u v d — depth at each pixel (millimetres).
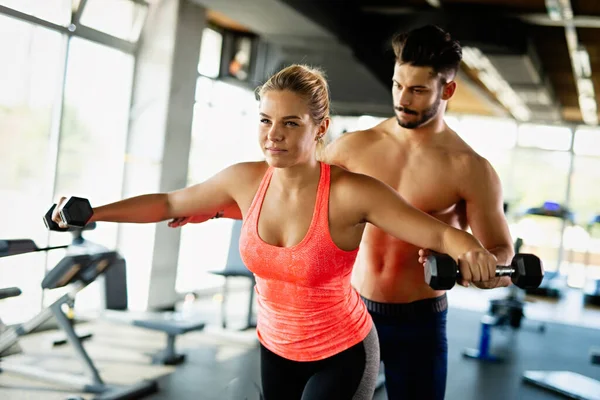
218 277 8828
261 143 1549
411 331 2230
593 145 13039
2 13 5082
